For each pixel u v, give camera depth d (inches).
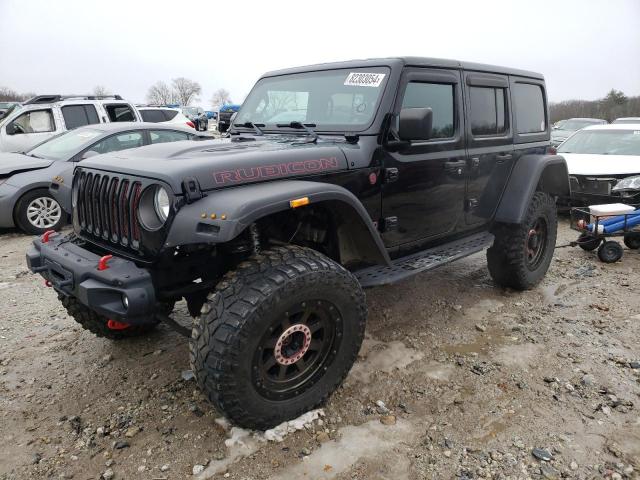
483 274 203.0
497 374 127.1
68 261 102.6
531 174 169.9
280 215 115.6
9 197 277.4
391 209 131.9
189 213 93.7
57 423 110.6
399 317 161.9
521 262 174.6
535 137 186.2
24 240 275.1
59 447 102.9
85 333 153.8
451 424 107.7
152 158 109.3
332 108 136.0
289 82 149.7
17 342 148.5
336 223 121.6
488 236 167.2
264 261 99.9
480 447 100.5
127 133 303.6
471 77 152.3
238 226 89.2
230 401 94.6
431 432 104.9
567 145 341.1
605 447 100.0
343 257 128.1
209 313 94.2
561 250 240.4
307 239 126.0
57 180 143.1
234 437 103.0
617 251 213.5
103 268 96.3
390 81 127.8
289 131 141.3
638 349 138.6
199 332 94.0
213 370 91.8
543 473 93.2
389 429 106.3
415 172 134.9
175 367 132.9
